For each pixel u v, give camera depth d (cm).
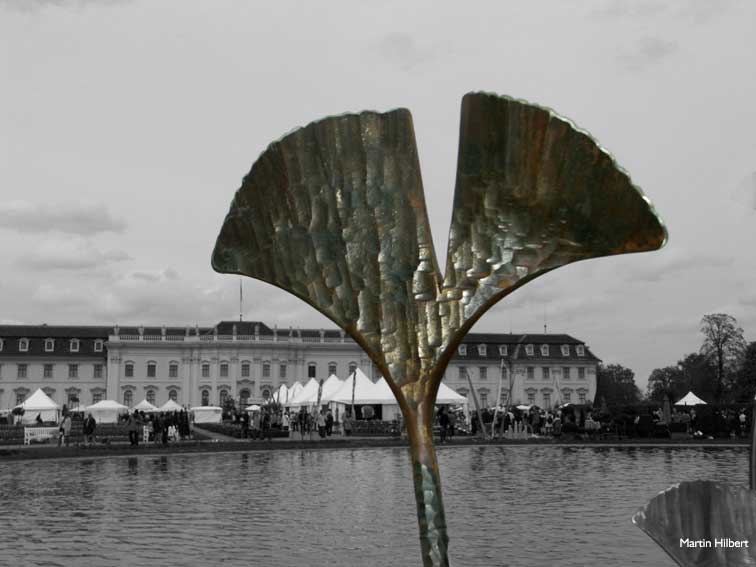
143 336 8425
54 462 2392
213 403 8331
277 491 1558
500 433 3538
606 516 1156
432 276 179
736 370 6675
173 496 1474
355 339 182
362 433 3978
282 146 181
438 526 169
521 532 1013
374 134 180
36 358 8438
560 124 157
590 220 160
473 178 172
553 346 8969
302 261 185
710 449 2783
